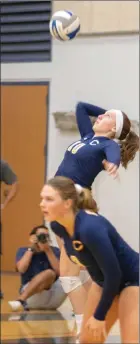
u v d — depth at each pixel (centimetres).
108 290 288
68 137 938
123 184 895
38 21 963
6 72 977
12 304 669
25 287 685
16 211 967
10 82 977
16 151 971
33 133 963
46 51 959
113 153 357
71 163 376
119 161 354
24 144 968
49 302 677
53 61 954
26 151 966
